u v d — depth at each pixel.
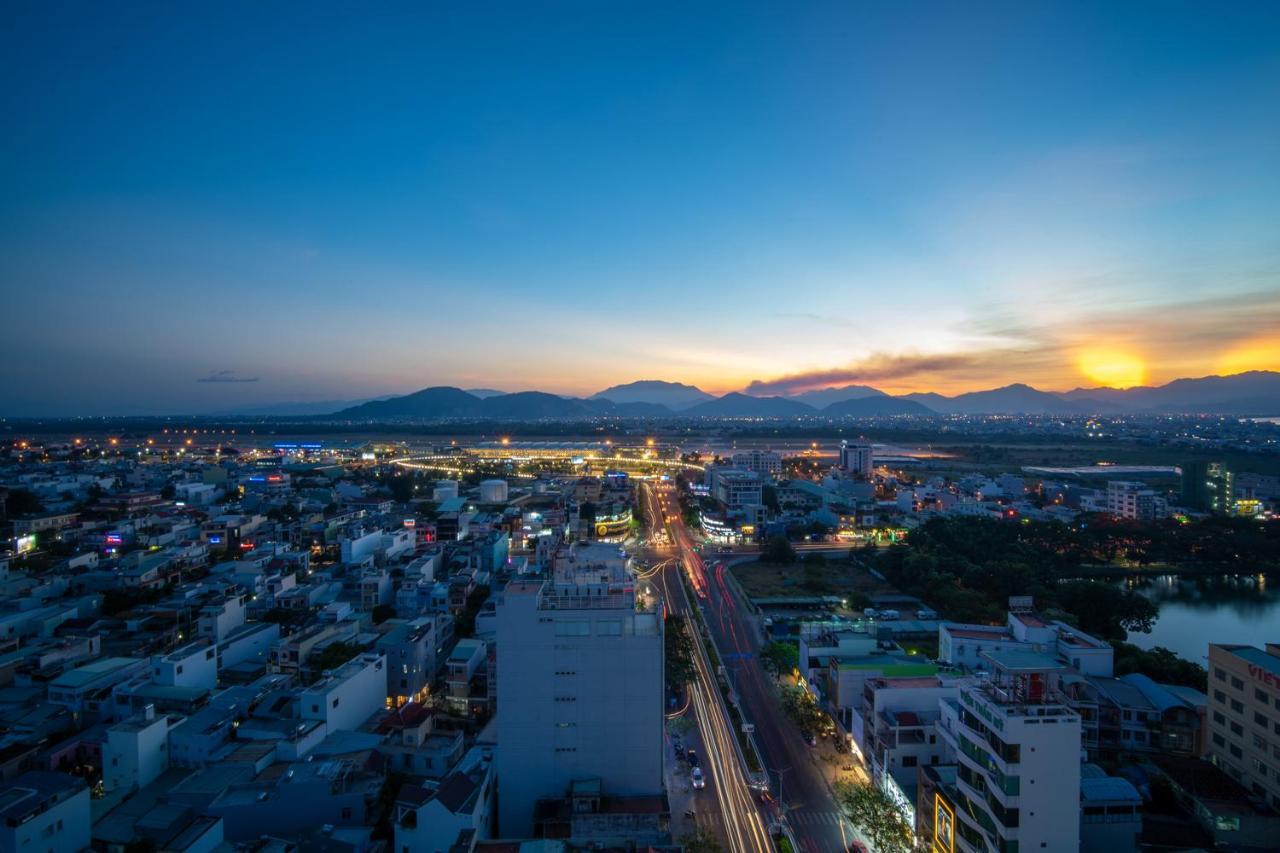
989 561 195.25
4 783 86.19
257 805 81.75
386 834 80.38
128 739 88.50
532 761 91.12
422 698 123.19
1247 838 77.94
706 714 122.31
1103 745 100.75
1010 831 65.44
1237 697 92.25
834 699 114.25
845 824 91.25
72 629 143.50
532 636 91.38
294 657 124.56
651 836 78.69
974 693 73.25
